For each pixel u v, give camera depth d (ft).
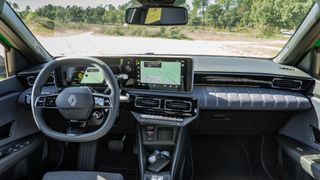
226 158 4.16
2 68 3.47
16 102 3.23
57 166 3.73
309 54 3.52
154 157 3.13
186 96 3.12
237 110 3.50
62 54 3.79
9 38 3.33
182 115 3.07
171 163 3.09
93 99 2.56
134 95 3.14
